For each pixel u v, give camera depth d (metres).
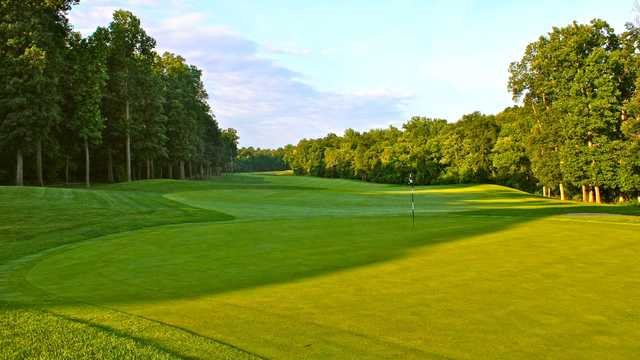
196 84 84.62
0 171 50.25
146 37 56.38
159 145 60.03
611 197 53.66
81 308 7.51
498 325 6.62
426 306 7.60
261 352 5.55
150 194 37.28
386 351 5.60
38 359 5.21
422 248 13.74
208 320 6.87
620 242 14.68
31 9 38.84
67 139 51.16
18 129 38.09
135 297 8.31
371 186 74.50
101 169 66.06
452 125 102.38
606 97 43.88
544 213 26.55
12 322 6.58
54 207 24.33
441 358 5.39
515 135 69.12
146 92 56.78
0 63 37.72
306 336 6.14
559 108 47.91
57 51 40.97
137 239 16.25
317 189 53.66
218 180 88.12
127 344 5.65
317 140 163.12
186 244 14.95
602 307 7.50
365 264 11.31
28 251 14.02
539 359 5.38
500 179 84.56
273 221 22.09
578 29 47.34
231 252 13.30
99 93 46.97
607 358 5.41
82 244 15.29
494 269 10.59
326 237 16.31
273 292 8.59
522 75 53.59
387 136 124.81
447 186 70.88
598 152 44.62
